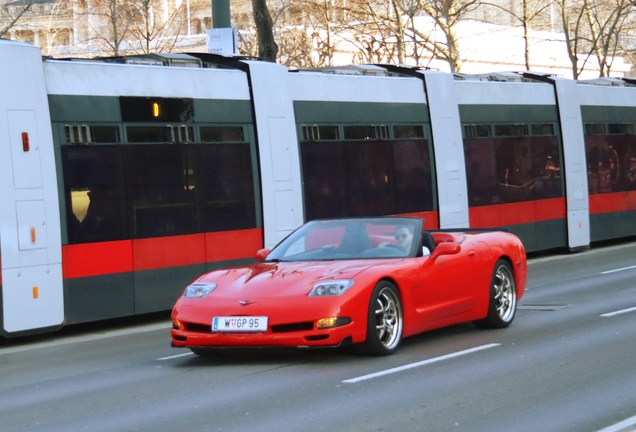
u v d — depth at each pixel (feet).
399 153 60.34
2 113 41.06
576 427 22.29
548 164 74.79
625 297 47.78
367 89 58.85
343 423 23.03
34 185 41.73
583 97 79.41
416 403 25.11
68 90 43.65
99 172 44.32
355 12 122.72
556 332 37.06
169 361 34.04
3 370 34.60
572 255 75.72
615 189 82.23
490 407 24.52
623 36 183.11
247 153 51.01
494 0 179.63
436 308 34.71
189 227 47.91
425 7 116.98
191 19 176.35
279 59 129.59
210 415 24.31
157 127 46.98
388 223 36.09
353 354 32.81
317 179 54.70
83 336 44.04
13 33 144.77
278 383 28.32
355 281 31.35
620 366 29.66
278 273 32.45
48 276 42.01
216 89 50.01
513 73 75.87
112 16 123.85
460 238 38.04
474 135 67.46
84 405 26.45
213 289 32.22
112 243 44.55
